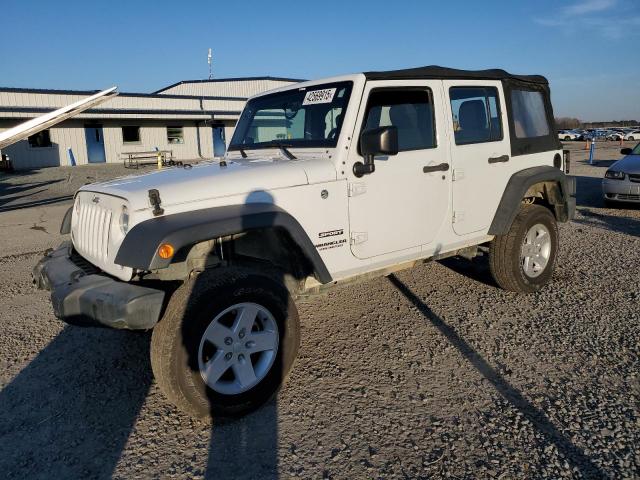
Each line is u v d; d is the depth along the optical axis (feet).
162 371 9.20
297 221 10.62
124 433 9.64
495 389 10.76
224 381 10.12
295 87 13.46
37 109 90.12
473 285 17.70
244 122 15.11
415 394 10.68
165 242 8.77
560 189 16.84
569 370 11.44
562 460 8.42
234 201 10.14
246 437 9.41
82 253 11.82
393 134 10.70
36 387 11.50
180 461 8.77
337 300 16.61
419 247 13.34
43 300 17.57
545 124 17.11
